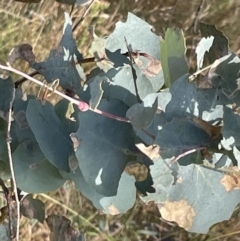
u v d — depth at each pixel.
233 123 0.30
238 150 0.30
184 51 0.33
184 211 0.32
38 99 0.33
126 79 0.33
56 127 0.33
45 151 0.32
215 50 0.37
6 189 0.36
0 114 0.34
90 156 0.30
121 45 0.36
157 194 0.31
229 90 0.33
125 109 0.32
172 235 0.80
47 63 0.35
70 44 0.35
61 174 0.34
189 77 0.32
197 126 0.31
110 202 0.33
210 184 0.32
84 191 0.33
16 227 0.36
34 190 0.35
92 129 0.31
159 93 0.30
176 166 0.30
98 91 0.30
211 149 0.31
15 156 0.34
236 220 0.77
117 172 0.31
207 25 0.37
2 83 0.34
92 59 0.35
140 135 0.30
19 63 0.78
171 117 0.31
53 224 0.35
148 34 0.37
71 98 0.30
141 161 0.32
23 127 0.34
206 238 0.78
